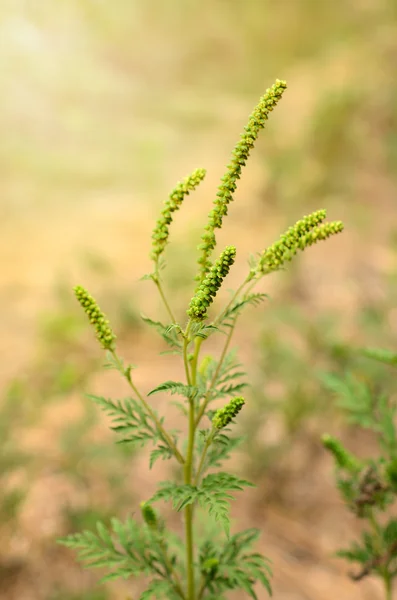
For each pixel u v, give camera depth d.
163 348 6.15
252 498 4.36
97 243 8.75
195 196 11.10
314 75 18.70
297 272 7.19
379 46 16.86
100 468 4.38
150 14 23.62
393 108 11.77
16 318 6.71
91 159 12.64
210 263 1.62
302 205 9.80
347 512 4.24
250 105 18.88
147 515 1.99
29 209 10.13
